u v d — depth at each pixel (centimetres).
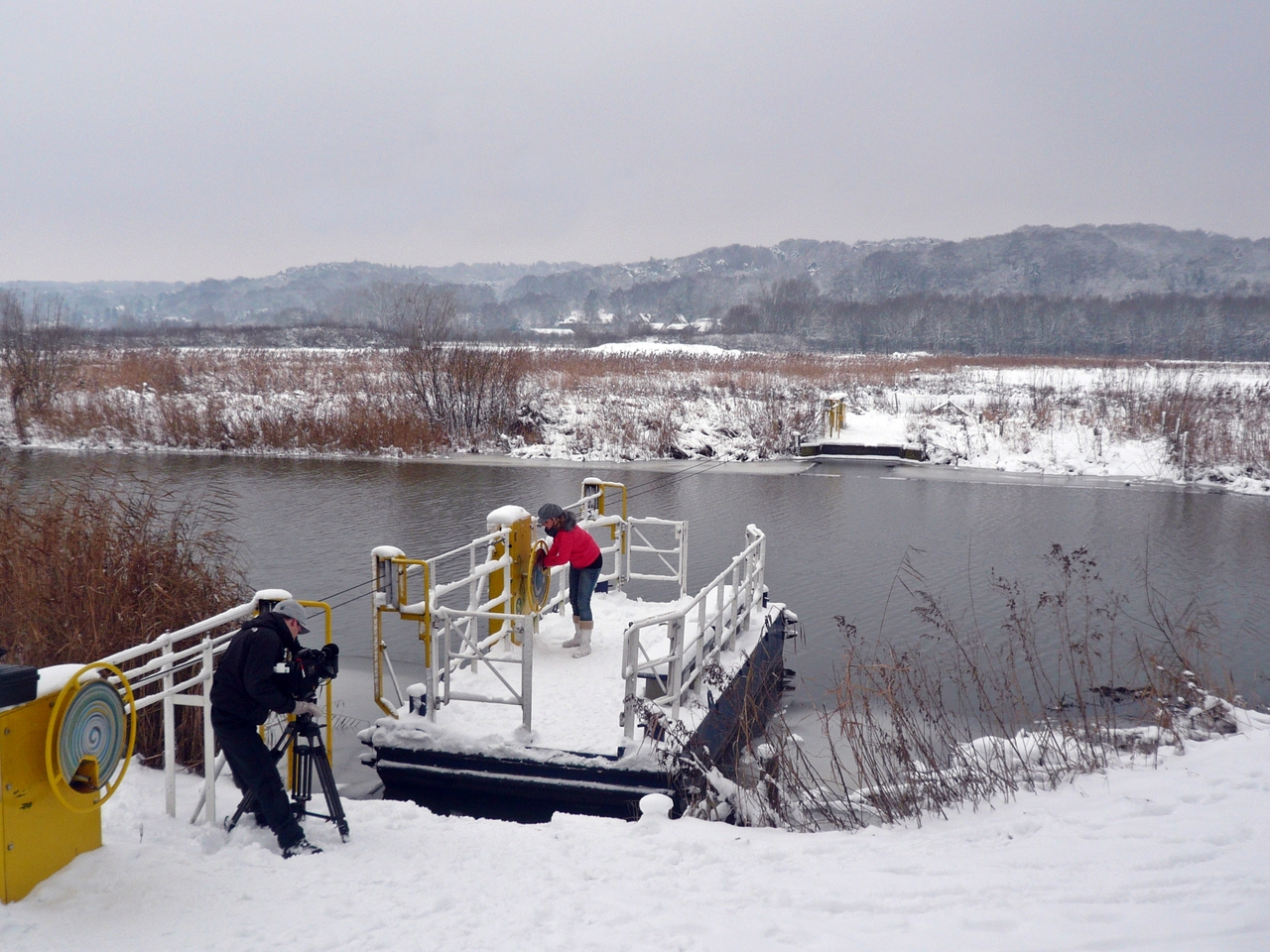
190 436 2903
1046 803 555
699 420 3103
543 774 652
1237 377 4541
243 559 1471
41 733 385
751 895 421
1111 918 367
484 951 352
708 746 727
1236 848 432
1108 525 1884
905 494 2245
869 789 623
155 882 398
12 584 802
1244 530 1839
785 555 1575
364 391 3422
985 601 1289
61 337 3259
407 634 1121
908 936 366
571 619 955
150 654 769
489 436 3020
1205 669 877
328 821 499
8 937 343
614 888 428
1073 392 3659
